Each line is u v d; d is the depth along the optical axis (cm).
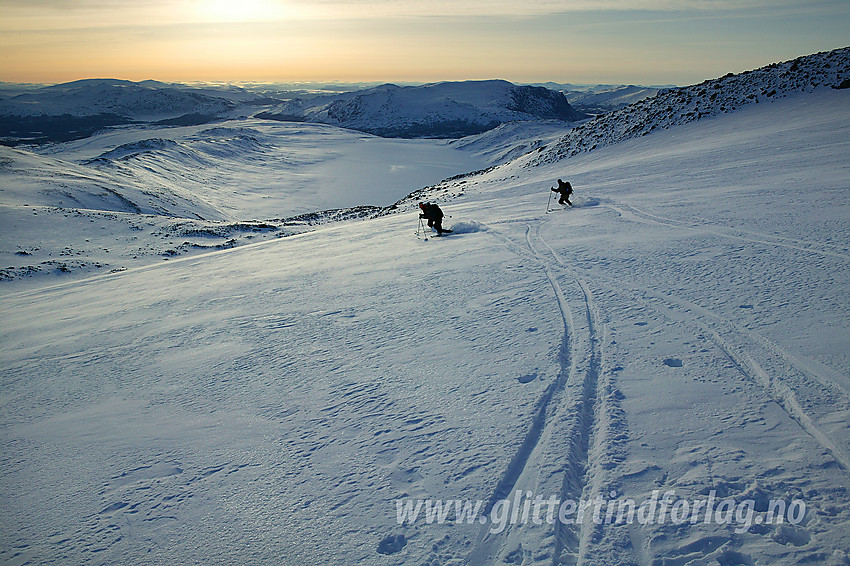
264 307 1056
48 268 2859
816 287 660
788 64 4366
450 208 2369
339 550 315
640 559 281
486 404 479
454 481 369
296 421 506
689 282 769
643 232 1198
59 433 577
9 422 643
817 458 343
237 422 526
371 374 597
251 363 709
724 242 973
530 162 5141
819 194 1267
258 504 376
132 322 1143
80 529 378
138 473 451
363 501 361
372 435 453
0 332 1316
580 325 661
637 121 4600
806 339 519
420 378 563
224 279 1534
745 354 510
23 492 448
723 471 341
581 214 1617
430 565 294
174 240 3697
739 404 424
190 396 620
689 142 3222
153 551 340
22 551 360
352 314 888
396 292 995
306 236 2391
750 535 287
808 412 397
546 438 409
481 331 691
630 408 439
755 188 1499
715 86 4550
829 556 265
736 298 669
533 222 1605
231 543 336
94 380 764
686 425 402
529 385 504
